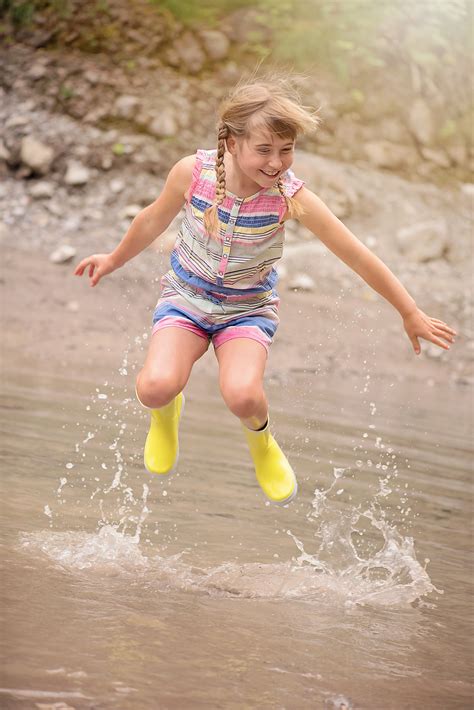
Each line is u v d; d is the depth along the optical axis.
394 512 9.27
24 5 26.09
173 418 7.53
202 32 28.03
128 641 5.23
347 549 7.90
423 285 23.03
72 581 6.20
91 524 7.56
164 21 27.56
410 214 25.59
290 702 4.71
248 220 7.11
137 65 26.70
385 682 5.16
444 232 24.91
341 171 26.05
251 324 7.36
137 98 25.91
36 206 22.80
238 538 7.83
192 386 15.47
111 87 25.86
